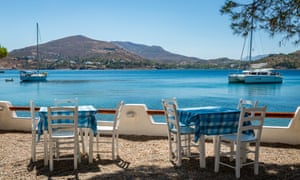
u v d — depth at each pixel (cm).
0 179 465
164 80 6012
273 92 3378
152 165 536
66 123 550
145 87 4103
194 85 4488
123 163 551
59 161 567
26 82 5256
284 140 706
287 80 5728
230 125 512
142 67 19475
